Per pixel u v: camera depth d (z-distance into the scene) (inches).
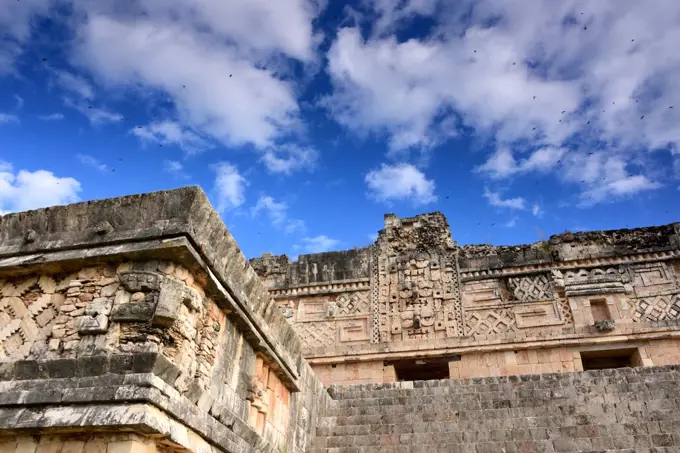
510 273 740.0
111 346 218.2
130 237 239.8
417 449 355.9
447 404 416.2
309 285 808.9
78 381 207.6
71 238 248.7
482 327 713.0
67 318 233.3
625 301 681.0
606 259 717.9
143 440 202.4
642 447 325.7
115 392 199.6
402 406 422.9
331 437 391.5
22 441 208.1
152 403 199.6
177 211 241.3
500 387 435.2
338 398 464.8
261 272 843.4
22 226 260.8
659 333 609.6
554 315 694.5
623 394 388.5
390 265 792.9
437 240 799.1
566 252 735.1
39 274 251.0
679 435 329.4
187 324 234.2
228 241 264.5
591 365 656.4
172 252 231.3
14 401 207.3
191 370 234.7
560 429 351.9
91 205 255.4
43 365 215.9
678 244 701.9
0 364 221.1
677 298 668.1
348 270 807.1
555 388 413.1
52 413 202.4
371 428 395.5
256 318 297.4
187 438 217.8
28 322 239.1
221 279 257.4
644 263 703.7
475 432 363.6
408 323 737.6
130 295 230.2
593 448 331.3
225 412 255.1
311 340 764.6
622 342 619.5
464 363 642.2
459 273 761.0
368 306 770.2
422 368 689.6
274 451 311.4
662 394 384.8
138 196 250.4
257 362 310.5
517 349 637.9
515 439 352.5
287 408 353.7
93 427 196.9
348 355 664.4
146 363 205.9
